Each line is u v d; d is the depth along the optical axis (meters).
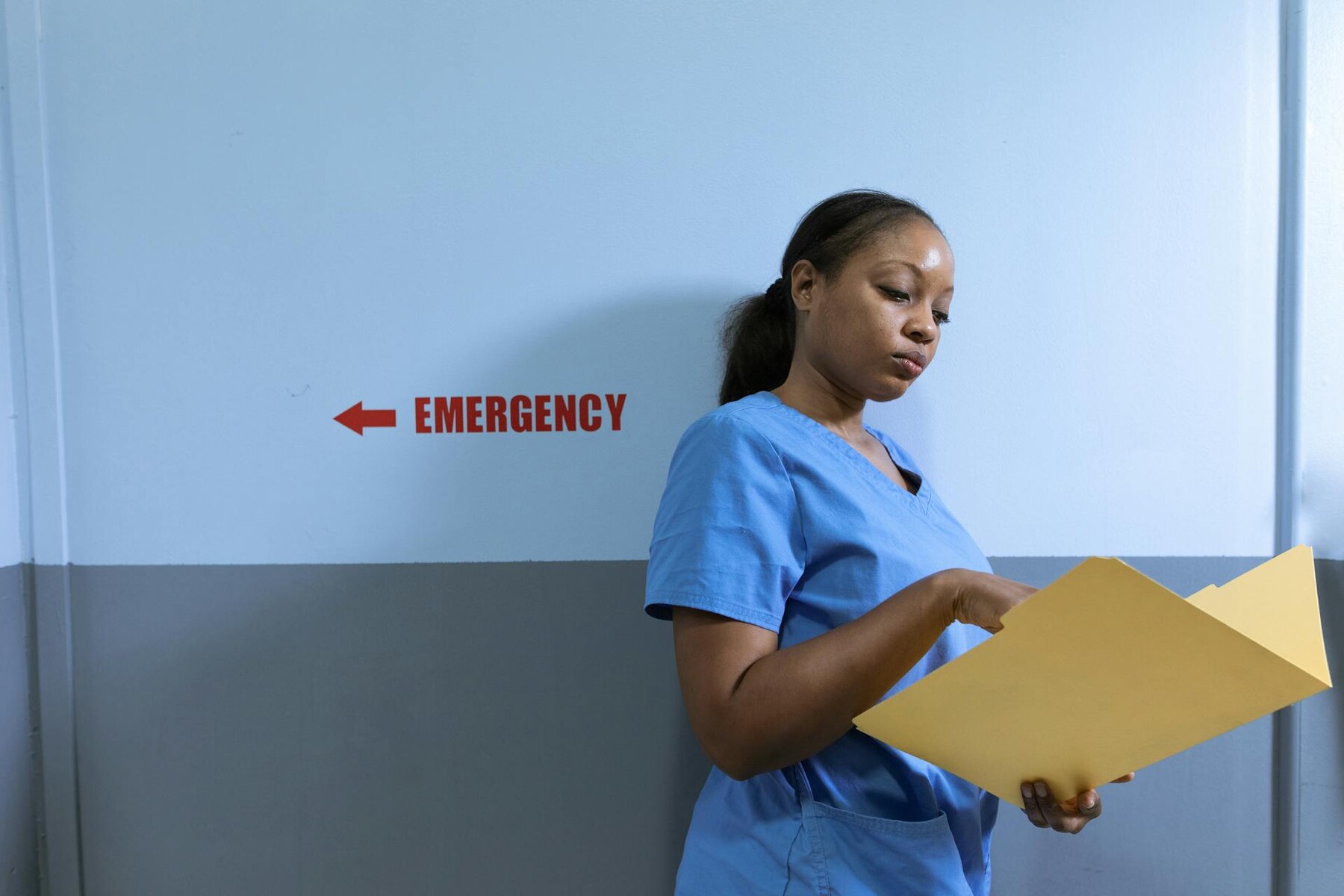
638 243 0.87
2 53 0.87
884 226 0.61
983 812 0.65
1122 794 0.87
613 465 0.88
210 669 0.89
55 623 0.89
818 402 0.66
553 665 0.88
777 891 0.56
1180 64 0.85
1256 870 0.86
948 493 0.88
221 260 0.88
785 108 0.86
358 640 0.89
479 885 0.88
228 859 0.89
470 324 0.88
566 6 0.86
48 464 0.88
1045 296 0.86
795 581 0.58
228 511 0.89
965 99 0.86
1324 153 0.84
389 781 0.89
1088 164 0.86
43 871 0.90
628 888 0.88
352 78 0.87
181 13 0.87
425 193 0.87
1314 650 0.48
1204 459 0.86
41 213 0.87
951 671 0.43
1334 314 0.85
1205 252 0.85
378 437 0.88
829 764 0.58
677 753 0.87
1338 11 0.83
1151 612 0.39
